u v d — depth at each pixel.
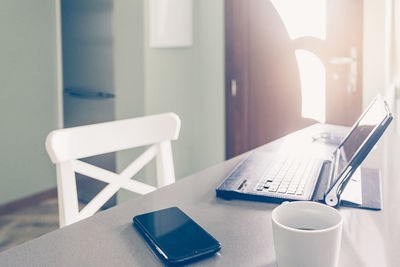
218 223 0.87
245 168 1.18
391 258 0.72
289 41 2.98
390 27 3.02
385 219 0.88
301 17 2.91
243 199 0.99
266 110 3.13
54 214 2.96
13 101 3.01
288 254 0.62
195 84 3.29
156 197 1.02
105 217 0.90
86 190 3.03
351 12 2.74
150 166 2.81
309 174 1.10
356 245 0.76
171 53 2.99
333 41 2.82
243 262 0.71
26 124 3.10
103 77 2.77
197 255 0.71
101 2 2.70
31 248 0.76
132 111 2.76
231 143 3.26
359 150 0.89
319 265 0.61
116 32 2.64
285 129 3.09
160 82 2.91
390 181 1.12
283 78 3.04
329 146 1.53
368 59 2.73
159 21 2.81
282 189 1.00
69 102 3.09
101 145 1.20
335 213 0.65
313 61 2.91
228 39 3.14
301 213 0.68
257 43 3.08
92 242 0.79
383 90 2.71
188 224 0.83
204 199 1.00
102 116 2.81
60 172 1.11
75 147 1.14
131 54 2.72
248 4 3.06
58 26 3.11
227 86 3.20
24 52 3.04
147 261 0.72
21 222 2.82
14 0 2.95
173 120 1.36
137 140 1.29
